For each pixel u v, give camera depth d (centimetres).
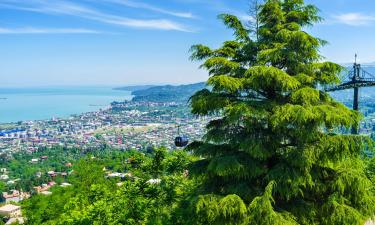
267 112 938
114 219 1304
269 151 974
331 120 902
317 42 955
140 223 1341
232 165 931
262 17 1080
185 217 1159
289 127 997
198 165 1082
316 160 955
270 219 865
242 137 991
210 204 916
